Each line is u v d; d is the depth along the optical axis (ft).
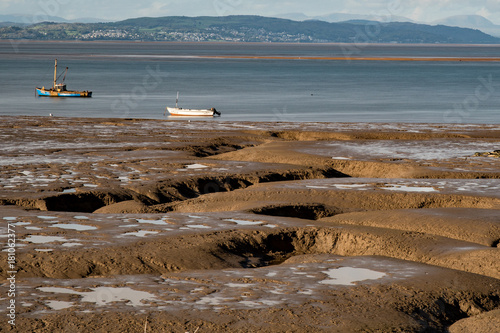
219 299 48.91
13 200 89.66
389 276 56.59
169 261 60.70
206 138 173.58
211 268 61.26
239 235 71.05
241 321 44.19
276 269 59.21
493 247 68.80
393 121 262.88
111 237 67.72
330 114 288.30
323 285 53.47
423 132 198.49
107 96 369.09
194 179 111.14
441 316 49.14
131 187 103.40
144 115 284.61
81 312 44.83
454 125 223.92
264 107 318.24
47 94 356.59
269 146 157.38
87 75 540.11
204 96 377.09
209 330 42.50
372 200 96.53
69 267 57.36
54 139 169.89
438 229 75.87
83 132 188.85
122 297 48.83
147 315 44.70
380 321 45.50
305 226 75.72
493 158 140.87
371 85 470.39
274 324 43.86
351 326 44.19
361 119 269.64
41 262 57.82
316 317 45.47
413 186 106.01
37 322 42.68
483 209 84.99
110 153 142.82
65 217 78.13
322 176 121.70
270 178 118.01
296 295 50.34
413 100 358.02
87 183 105.50
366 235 71.77
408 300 50.21
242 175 116.67
